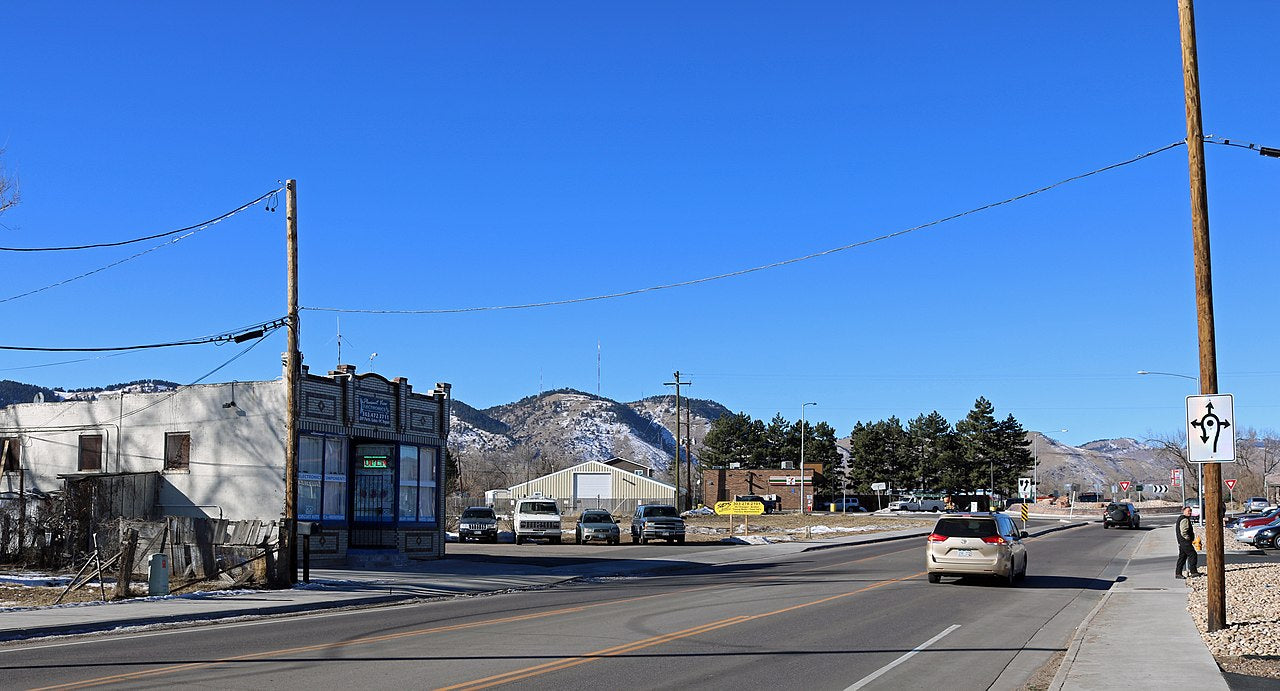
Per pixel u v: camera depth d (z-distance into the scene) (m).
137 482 33.41
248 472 32.81
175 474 33.88
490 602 22.72
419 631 16.81
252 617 19.89
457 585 26.84
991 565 26.19
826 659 13.91
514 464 175.88
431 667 12.94
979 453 140.25
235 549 25.94
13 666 13.03
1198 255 15.70
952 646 15.39
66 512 30.73
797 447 150.12
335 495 34.31
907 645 15.40
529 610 20.48
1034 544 49.31
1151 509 120.38
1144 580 28.50
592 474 106.12
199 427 33.81
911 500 117.19
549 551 44.69
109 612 19.47
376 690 11.31
